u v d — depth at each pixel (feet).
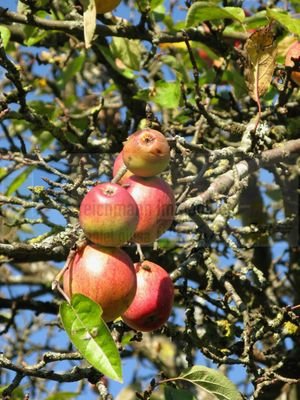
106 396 10.58
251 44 11.76
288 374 15.15
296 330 12.57
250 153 11.85
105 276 9.09
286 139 14.88
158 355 18.89
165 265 15.12
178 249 15.58
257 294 15.90
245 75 11.95
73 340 8.89
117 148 15.56
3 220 15.61
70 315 8.98
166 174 11.31
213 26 15.33
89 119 17.11
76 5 14.69
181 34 15.24
